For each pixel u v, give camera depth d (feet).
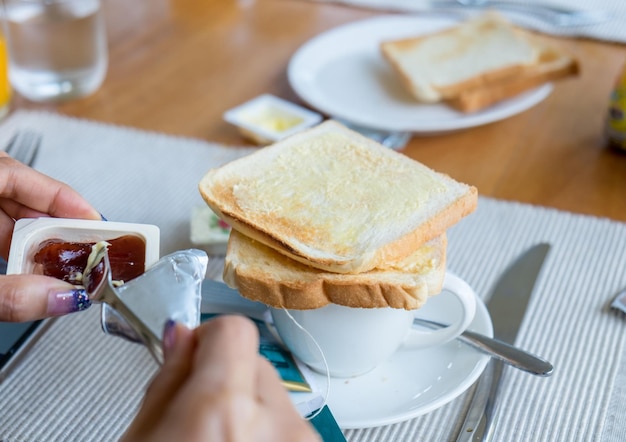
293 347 1.45
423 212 1.41
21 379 1.51
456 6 2.72
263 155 1.56
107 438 1.42
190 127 2.16
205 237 1.72
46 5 2.15
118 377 1.52
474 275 1.70
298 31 2.59
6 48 2.25
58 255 1.36
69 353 1.55
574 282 1.69
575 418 1.44
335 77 2.31
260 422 1.05
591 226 1.83
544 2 2.77
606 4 2.75
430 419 1.44
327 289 1.35
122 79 2.37
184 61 2.44
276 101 2.13
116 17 2.68
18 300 1.28
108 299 1.19
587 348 1.56
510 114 2.10
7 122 2.18
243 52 2.48
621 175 1.99
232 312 1.53
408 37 2.47
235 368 1.04
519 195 1.93
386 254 1.35
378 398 1.42
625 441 1.41
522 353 1.43
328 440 1.34
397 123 2.05
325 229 1.40
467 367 1.44
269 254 1.40
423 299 1.35
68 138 2.12
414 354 1.48
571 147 2.08
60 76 2.23
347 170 1.51
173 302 1.16
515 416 1.44
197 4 2.76
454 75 2.20
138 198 1.91
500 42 2.35
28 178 1.55
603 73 2.36
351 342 1.40
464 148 2.08
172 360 1.11
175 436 0.99
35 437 1.42
